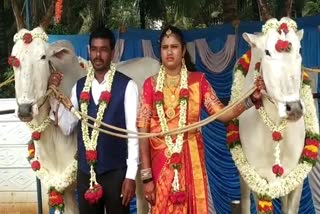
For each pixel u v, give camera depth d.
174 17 11.28
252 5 10.15
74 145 4.48
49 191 4.39
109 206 4.02
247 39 4.07
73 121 4.32
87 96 4.08
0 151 6.66
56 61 4.52
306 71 4.94
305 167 4.12
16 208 6.66
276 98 3.78
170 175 3.79
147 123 3.93
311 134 4.21
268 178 4.21
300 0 9.42
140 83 5.40
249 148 4.25
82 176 4.04
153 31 6.68
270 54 3.81
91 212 4.05
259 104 4.02
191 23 12.20
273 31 3.89
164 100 3.90
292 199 4.26
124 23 10.61
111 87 4.05
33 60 4.09
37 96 4.13
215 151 6.43
